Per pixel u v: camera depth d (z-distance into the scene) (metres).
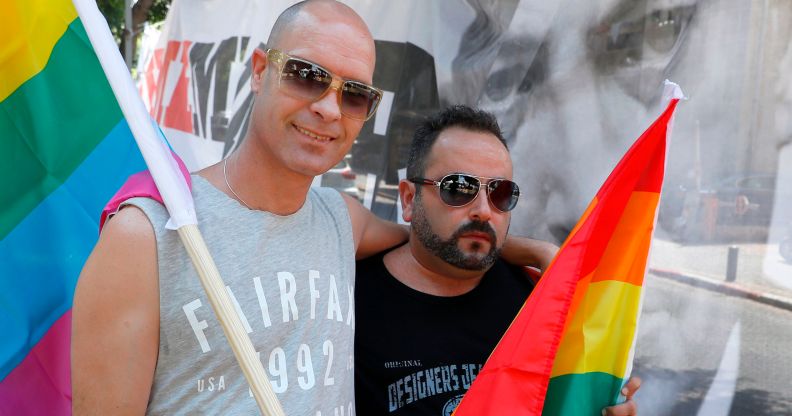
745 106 1.93
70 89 1.74
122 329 1.22
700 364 2.00
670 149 2.06
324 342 1.40
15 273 1.68
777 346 1.87
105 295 1.22
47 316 1.70
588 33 2.24
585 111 2.25
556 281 1.48
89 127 1.76
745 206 1.93
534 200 2.38
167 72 3.61
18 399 1.67
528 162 2.39
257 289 1.33
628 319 1.59
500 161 1.77
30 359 1.68
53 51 1.71
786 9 1.87
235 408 1.28
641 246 1.60
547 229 2.35
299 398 1.33
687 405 2.02
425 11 2.63
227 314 1.19
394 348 1.75
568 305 1.46
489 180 1.73
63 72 1.73
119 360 1.22
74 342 1.24
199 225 1.32
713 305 1.99
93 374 1.22
